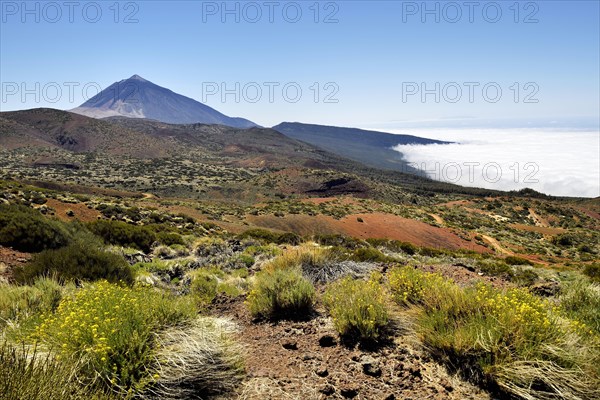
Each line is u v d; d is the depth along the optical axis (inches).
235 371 146.7
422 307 202.8
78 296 181.8
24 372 104.2
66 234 504.4
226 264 481.7
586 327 175.0
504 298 178.5
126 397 116.7
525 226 3245.6
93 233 629.0
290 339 195.2
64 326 141.6
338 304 210.5
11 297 214.2
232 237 911.7
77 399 106.7
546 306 194.7
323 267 358.3
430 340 168.9
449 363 156.9
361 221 2364.7
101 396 111.5
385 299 209.3
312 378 149.7
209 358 143.6
